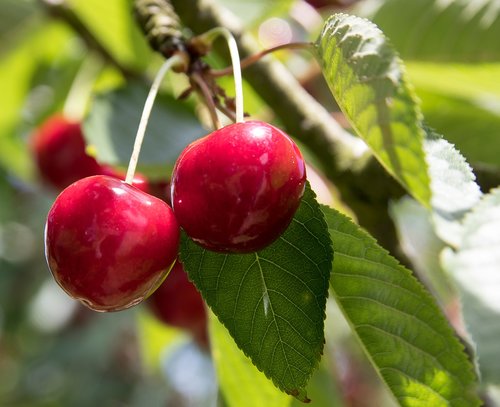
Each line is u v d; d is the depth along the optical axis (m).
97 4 0.43
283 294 0.28
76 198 0.26
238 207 0.26
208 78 0.31
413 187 0.26
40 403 0.88
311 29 0.44
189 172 0.26
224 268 0.28
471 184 0.27
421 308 0.29
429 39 0.39
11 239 0.81
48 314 0.83
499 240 0.28
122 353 0.89
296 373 0.28
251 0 0.45
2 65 0.52
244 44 0.35
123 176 0.34
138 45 0.44
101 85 0.45
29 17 0.52
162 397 0.88
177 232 0.27
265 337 0.28
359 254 0.29
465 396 0.29
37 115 0.53
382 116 0.26
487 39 0.38
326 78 0.28
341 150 0.33
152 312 0.42
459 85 0.40
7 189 0.70
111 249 0.26
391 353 0.29
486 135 0.39
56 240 0.26
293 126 0.34
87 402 0.86
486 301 0.28
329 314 0.41
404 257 0.33
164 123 0.36
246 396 0.33
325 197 0.35
